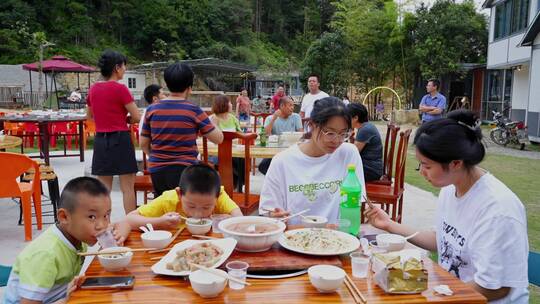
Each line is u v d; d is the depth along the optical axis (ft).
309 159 7.67
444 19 67.15
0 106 73.10
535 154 34.19
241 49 122.62
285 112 18.76
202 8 130.62
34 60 90.74
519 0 46.80
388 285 4.33
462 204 5.57
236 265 4.70
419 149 5.36
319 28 154.71
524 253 5.09
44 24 107.96
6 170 12.01
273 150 14.25
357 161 7.84
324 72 80.07
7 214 15.29
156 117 10.66
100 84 12.55
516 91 49.11
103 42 114.11
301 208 7.64
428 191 19.86
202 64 72.02
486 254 5.08
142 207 7.13
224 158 11.59
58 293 5.44
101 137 12.69
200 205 6.41
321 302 4.14
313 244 5.40
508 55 49.16
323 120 6.96
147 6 122.62
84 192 5.25
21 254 5.28
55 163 26.04
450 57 66.59
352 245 5.37
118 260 4.78
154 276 4.71
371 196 12.60
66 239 5.43
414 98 75.25
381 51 76.95
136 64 113.80
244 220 6.00
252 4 149.89
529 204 17.72
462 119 5.43
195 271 4.48
